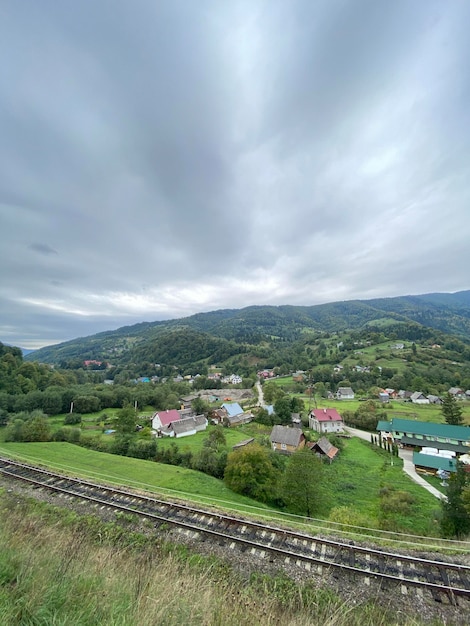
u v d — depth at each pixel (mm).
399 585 8156
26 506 12461
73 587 4805
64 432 38094
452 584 8234
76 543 8148
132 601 4766
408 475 32469
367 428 54781
